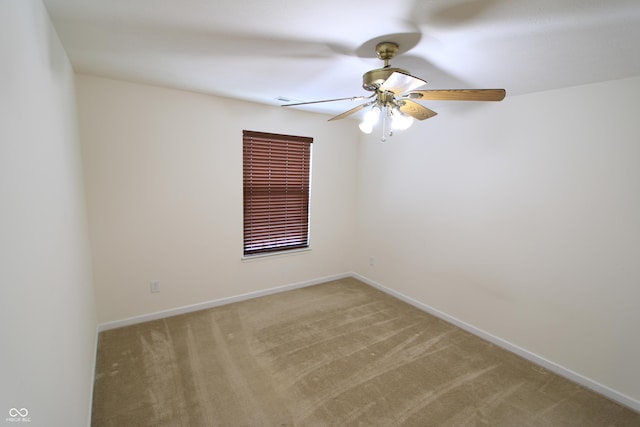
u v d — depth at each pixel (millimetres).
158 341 2518
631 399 1929
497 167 2533
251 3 1229
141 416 1756
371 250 3912
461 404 1924
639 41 1423
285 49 1698
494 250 2600
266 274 3531
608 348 2016
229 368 2205
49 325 1083
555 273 2242
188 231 2945
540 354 2352
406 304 3398
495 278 2605
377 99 1789
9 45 850
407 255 3412
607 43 1462
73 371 1418
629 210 1895
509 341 2537
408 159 3320
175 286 2951
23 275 855
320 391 2000
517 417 1832
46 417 975
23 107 960
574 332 2166
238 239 3252
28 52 1047
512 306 2506
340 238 4086
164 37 1580
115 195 2564
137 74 2256
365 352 2457
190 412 1796
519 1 1138
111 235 2592
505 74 1956
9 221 774
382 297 3578
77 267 1794
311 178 3730
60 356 1200
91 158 2430
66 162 1693
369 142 3828
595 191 2021
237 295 3346
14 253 795
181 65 2014
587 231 2072
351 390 2020
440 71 1946
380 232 3758
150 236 2766
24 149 947
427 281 3199
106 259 2598
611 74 1843
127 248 2676
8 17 850
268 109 3242
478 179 2674
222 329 2748
